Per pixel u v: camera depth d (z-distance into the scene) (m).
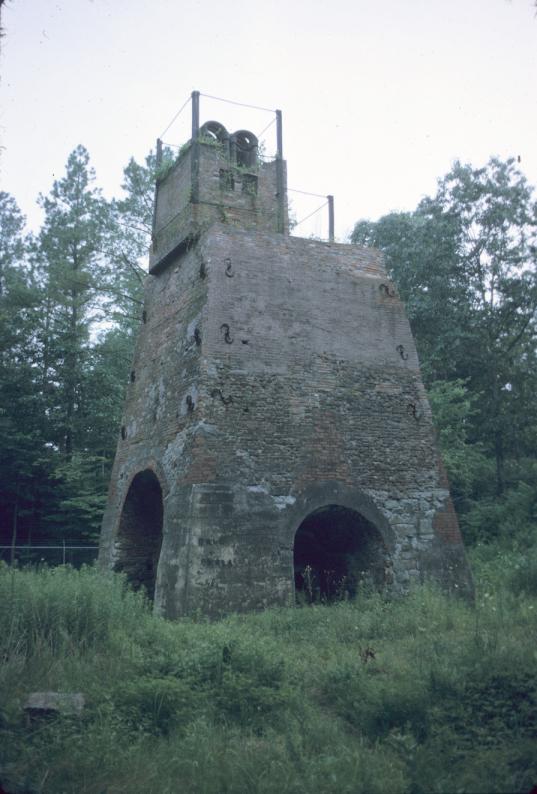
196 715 6.79
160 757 5.96
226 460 13.10
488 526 22.84
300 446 13.85
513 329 30.14
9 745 5.96
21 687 7.25
